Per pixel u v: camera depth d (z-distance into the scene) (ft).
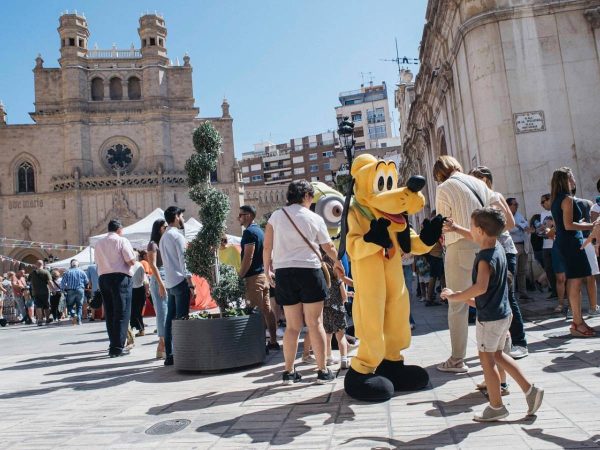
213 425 12.65
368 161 15.66
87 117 152.76
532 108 37.58
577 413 11.18
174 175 152.76
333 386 16.10
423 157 88.63
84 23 159.74
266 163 359.46
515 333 17.39
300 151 347.77
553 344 18.75
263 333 21.62
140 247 63.52
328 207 25.85
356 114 315.78
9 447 11.85
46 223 146.51
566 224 19.71
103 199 147.64
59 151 151.12
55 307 67.26
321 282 16.83
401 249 15.23
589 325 21.76
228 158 158.81
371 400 13.75
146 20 160.66
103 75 157.58
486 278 11.62
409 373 14.76
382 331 14.52
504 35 38.32
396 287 14.99
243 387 16.92
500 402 11.32
